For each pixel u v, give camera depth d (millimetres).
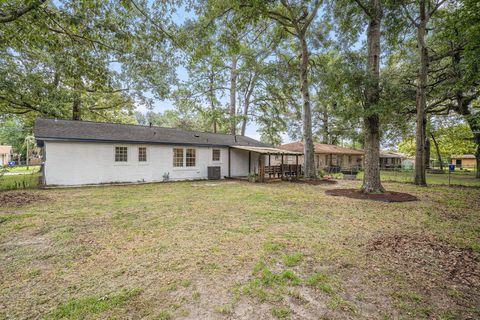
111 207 6688
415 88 15438
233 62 22797
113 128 13625
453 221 5535
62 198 8031
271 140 25469
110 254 3506
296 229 4812
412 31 13211
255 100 22844
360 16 10859
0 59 12008
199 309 2279
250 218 5625
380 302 2414
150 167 13430
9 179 13227
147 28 7102
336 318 2162
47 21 5867
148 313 2211
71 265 3152
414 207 7055
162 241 4051
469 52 7023
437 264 3291
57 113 14695
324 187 11734
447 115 18594
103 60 8297
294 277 2871
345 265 3230
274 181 14391
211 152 16031
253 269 3076
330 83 9445
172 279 2814
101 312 2213
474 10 6434
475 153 17891
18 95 13531
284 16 13195
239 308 2297
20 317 2133
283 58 18000
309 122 15141
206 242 4023
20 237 4195
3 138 38812
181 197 8430
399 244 4023
